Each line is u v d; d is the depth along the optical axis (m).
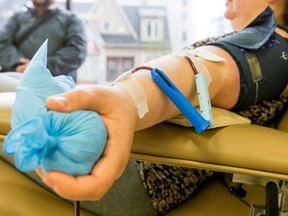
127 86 0.42
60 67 2.25
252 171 0.48
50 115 0.31
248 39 0.61
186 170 0.69
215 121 0.51
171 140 0.49
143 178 0.65
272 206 0.50
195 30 2.80
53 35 2.29
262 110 0.66
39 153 0.29
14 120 0.33
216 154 0.48
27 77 0.36
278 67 0.63
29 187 0.67
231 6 0.79
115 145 0.34
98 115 0.34
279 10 0.76
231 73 0.57
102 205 0.66
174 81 0.46
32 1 2.36
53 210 0.63
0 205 0.61
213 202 0.72
